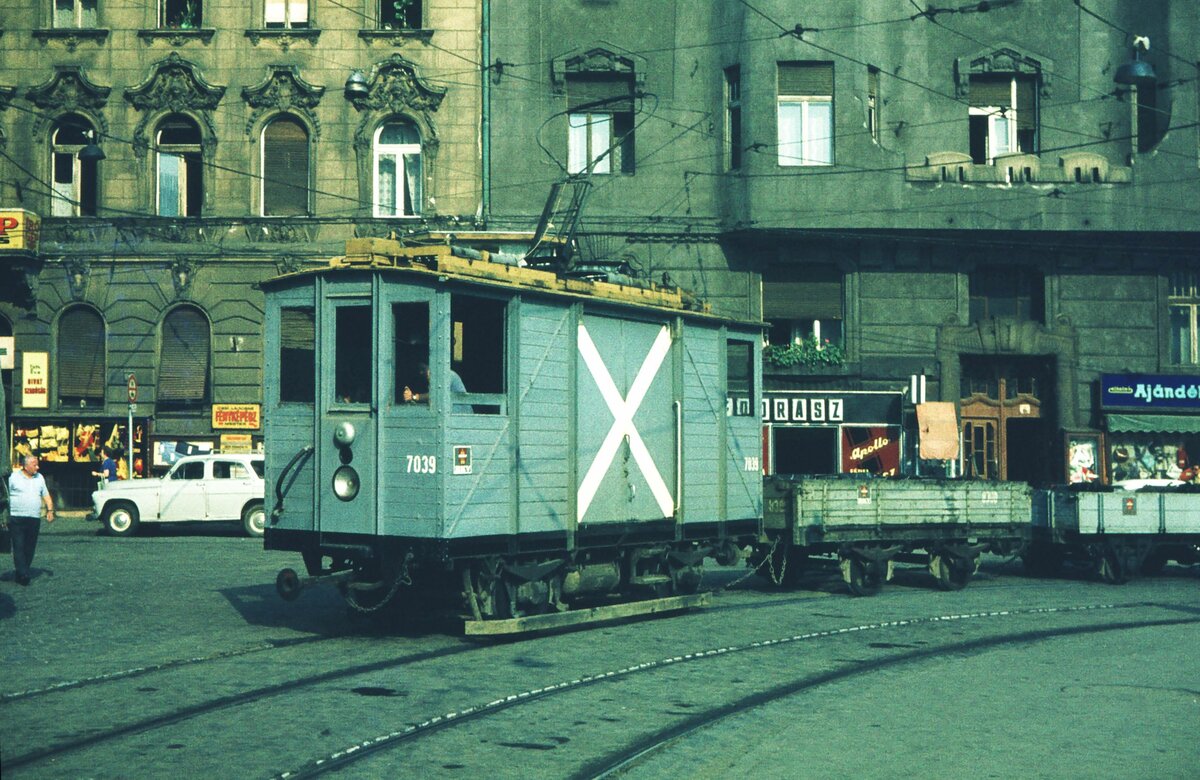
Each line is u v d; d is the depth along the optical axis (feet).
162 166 103.50
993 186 100.78
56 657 38.27
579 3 102.68
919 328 103.86
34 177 102.89
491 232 99.81
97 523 98.78
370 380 42.19
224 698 32.30
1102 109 104.68
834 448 103.24
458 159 102.32
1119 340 105.70
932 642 45.11
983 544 66.33
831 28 100.63
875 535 61.26
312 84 102.58
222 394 101.45
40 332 102.32
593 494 47.19
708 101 102.58
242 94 102.58
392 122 103.40
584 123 103.19
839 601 57.72
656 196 102.12
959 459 104.83
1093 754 27.84
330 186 102.37
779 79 100.83
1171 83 102.83
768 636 45.68
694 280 102.22
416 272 41.19
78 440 102.37
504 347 43.50
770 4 100.48
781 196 99.50
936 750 28.09
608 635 45.27
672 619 50.11
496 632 41.98
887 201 99.96
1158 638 46.50
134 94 102.58
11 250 98.73
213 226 102.06
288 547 43.37
